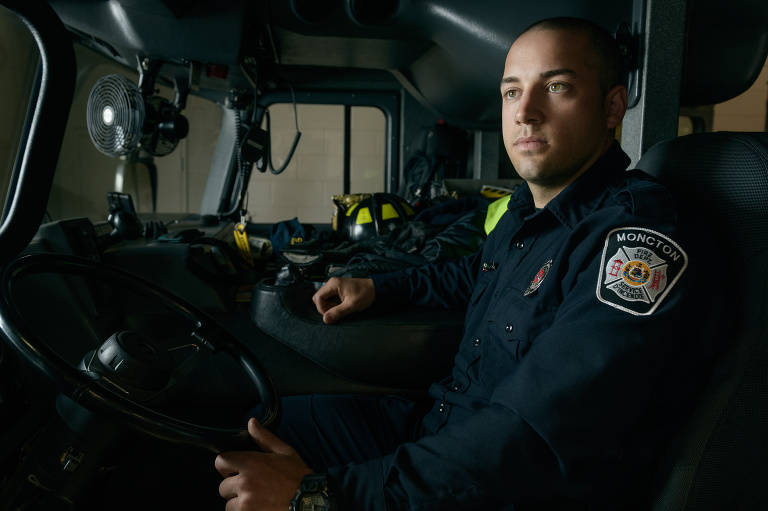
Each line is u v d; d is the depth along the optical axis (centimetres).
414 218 222
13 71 199
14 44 197
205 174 412
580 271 82
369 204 222
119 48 181
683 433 78
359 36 188
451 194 261
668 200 79
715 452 76
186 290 146
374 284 132
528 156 92
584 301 76
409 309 134
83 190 314
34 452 88
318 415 113
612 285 74
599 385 70
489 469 71
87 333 134
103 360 83
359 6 165
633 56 128
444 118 290
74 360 135
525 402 72
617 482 80
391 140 311
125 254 148
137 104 162
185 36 165
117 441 88
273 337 128
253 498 75
